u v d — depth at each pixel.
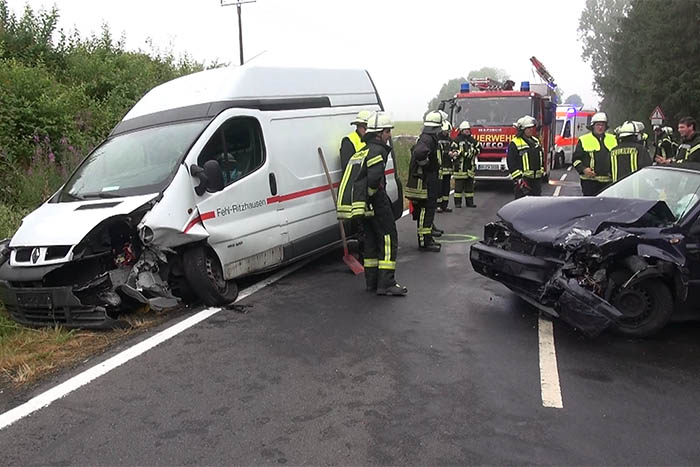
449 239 9.23
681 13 33.66
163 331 5.07
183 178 5.36
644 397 3.83
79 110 11.41
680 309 4.86
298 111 6.89
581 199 5.36
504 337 4.89
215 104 5.95
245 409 3.68
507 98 15.59
